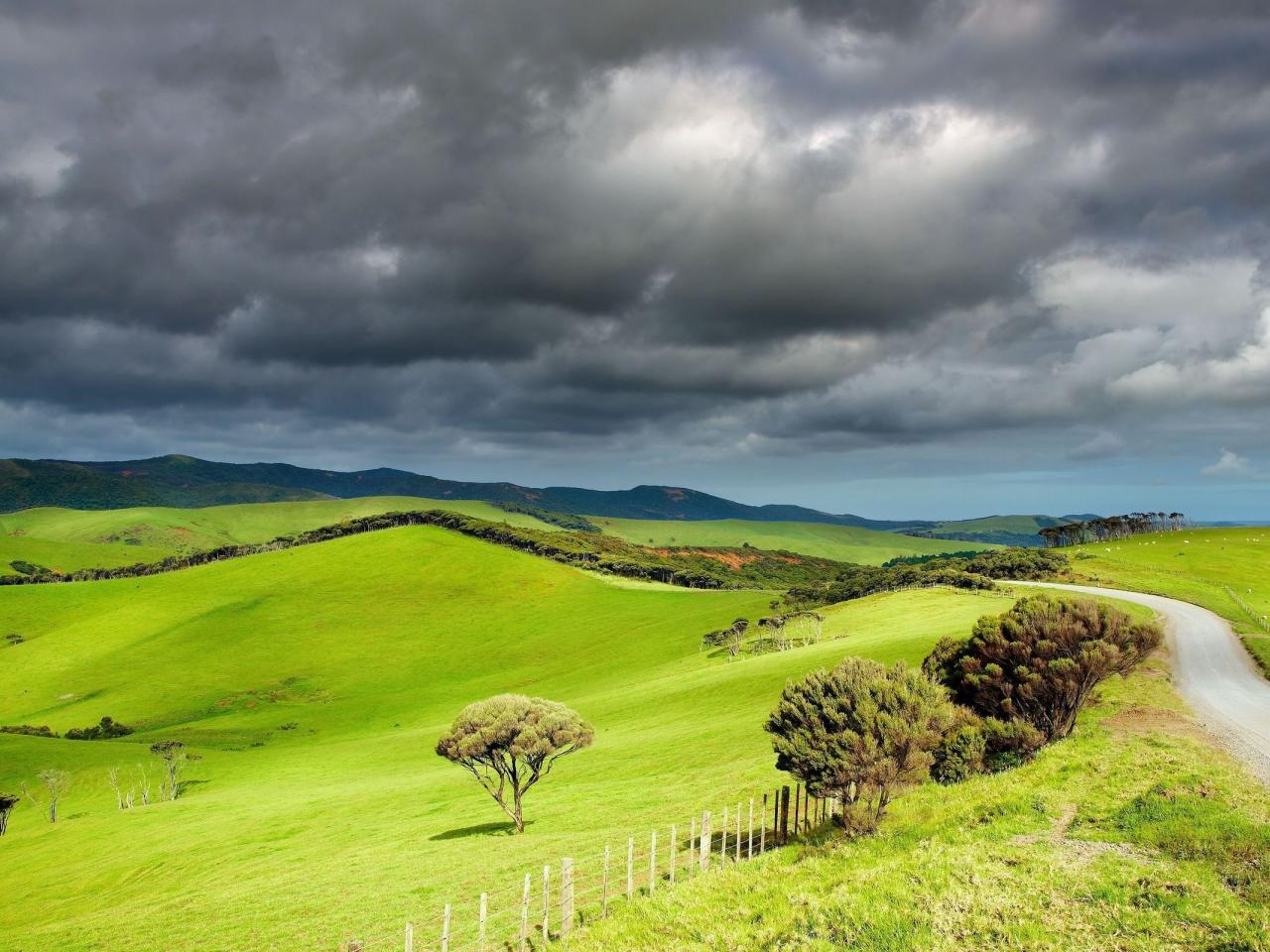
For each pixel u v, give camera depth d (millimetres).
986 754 33531
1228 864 17312
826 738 27703
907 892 17734
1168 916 14992
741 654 119688
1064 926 15117
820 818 31203
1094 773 27172
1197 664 58188
